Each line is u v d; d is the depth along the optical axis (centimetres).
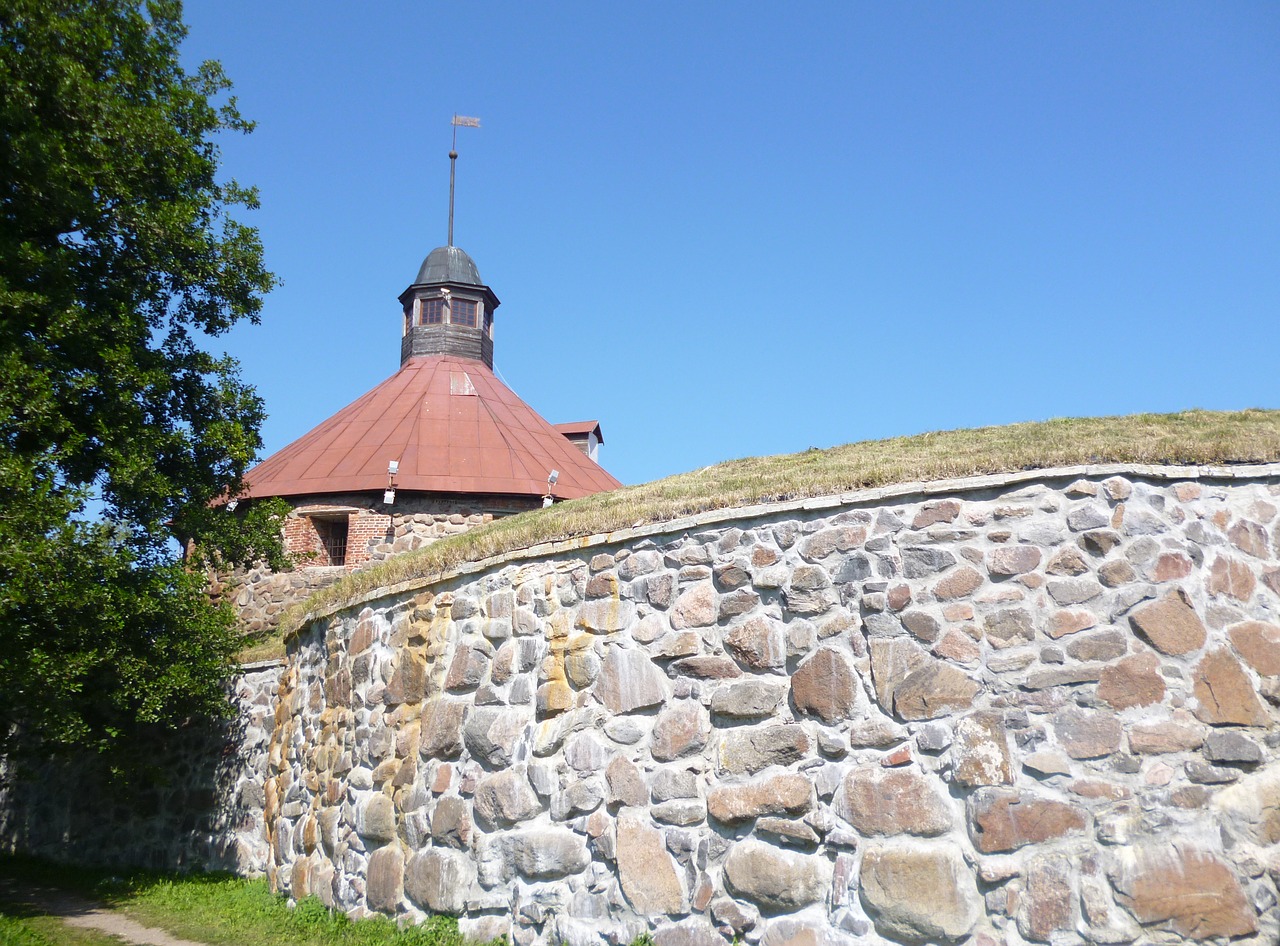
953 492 815
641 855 825
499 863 902
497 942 877
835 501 842
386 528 2136
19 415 1180
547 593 957
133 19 1459
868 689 779
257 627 2083
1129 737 719
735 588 855
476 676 984
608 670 895
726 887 781
